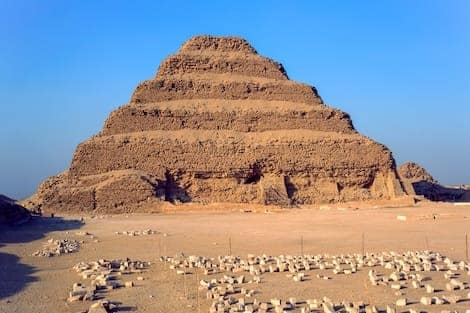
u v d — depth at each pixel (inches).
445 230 2324.1
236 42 5226.4
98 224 2856.8
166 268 1483.8
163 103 4613.7
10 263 1569.9
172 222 2945.4
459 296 1091.9
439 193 5054.1
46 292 1192.8
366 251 1758.1
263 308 1015.0
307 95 4842.5
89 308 1041.5
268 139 4320.9
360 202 4042.8
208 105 4611.2
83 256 1721.2
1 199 2923.2
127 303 1095.6
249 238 2167.8
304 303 1077.1
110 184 3811.5
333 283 1261.1
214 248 1894.7
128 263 1523.1
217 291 1170.6
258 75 5007.4
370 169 4323.3
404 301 1037.8
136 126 4372.5
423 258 1553.9
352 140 4362.7
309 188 4222.4
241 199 4062.5
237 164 4160.9
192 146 4197.8
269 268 1429.6
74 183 3956.7
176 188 4106.8
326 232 2329.0
